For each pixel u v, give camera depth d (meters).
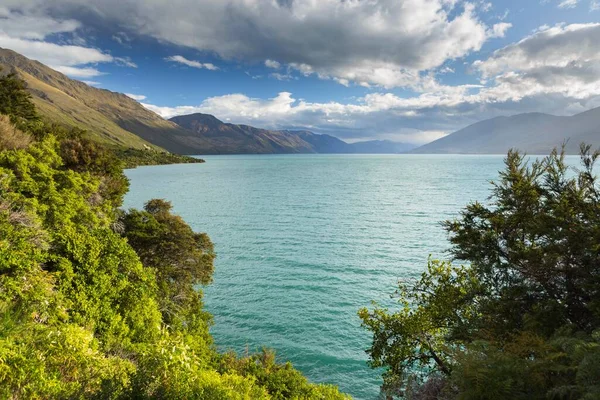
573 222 11.05
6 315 10.65
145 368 10.05
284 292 41.81
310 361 29.14
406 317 17.20
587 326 10.45
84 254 19.33
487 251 13.49
